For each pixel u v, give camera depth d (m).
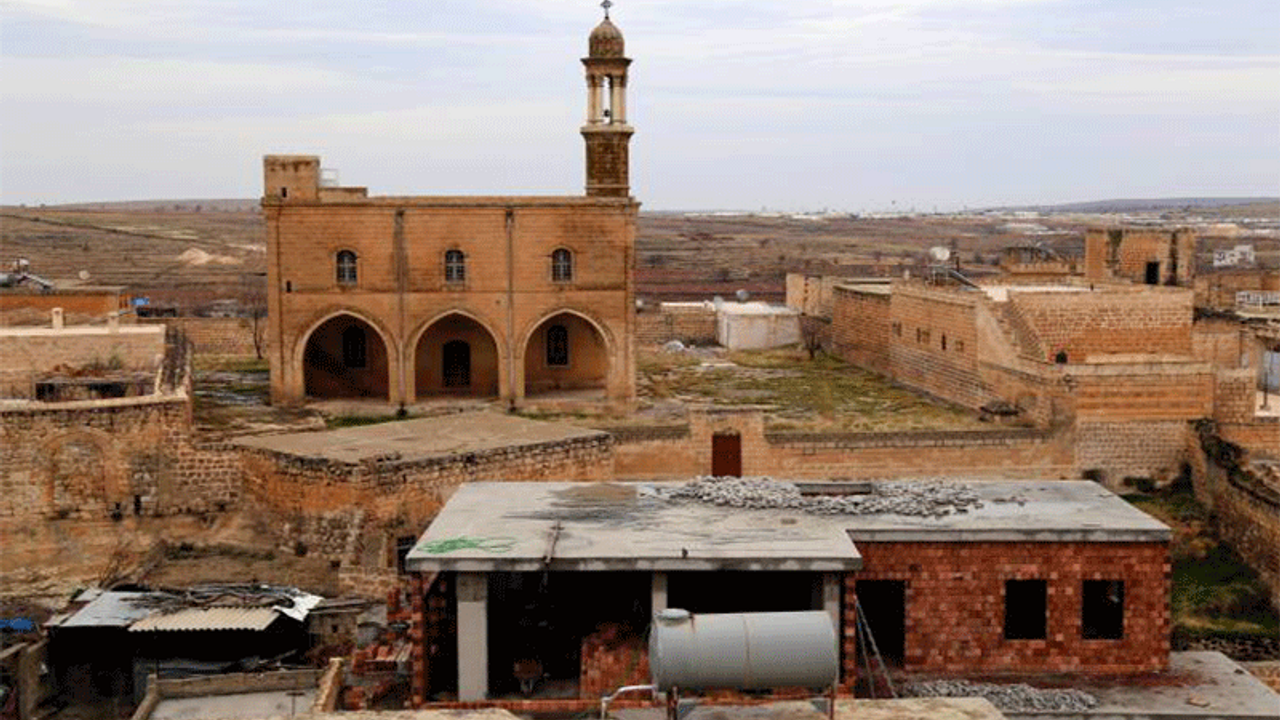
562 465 44.75
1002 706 20.81
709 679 13.80
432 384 61.88
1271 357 62.84
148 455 42.62
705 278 173.88
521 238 58.22
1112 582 23.09
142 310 88.31
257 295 129.62
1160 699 21.36
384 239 57.72
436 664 22.48
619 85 59.72
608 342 58.97
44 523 41.50
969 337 59.75
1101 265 70.00
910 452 50.53
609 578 23.69
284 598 32.81
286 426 51.84
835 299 81.25
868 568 22.48
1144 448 51.25
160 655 31.22
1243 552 46.00
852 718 11.71
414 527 40.78
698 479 26.66
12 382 50.03
